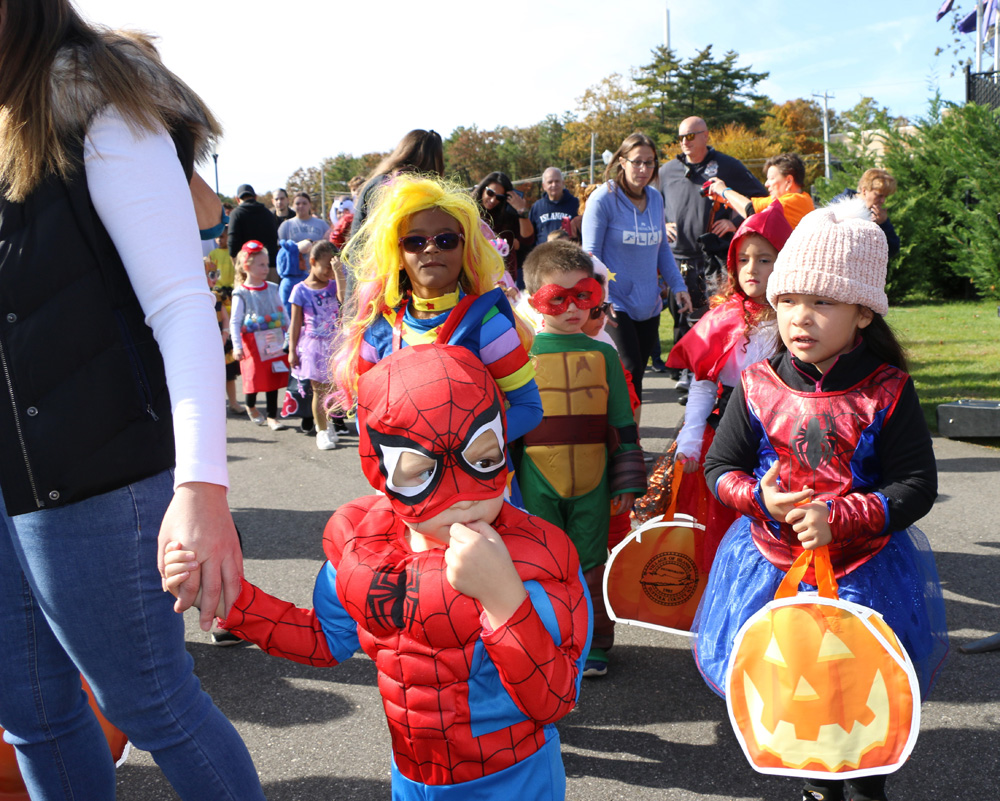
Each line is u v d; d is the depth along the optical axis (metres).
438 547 1.61
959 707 2.88
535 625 1.44
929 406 7.11
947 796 2.41
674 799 2.45
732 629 2.33
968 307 14.95
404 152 3.71
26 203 1.51
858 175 17.25
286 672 3.35
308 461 6.80
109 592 1.59
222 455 1.53
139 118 1.56
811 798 2.34
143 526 1.61
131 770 2.69
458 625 1.52
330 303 7.16
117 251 1.59
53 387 1.51
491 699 1.56
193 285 1.60
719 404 3.17
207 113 1.81
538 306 3.08
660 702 3.03
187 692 1.71
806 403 2.22
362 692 3.18
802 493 2.08
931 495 2.08
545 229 9.65
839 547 2.16
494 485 1.54
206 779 1.71
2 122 1.51
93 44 1.58
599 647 3.18
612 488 3.12
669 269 6.00
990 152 15.41
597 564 3.14
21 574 1.67
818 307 2.12
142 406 1.61
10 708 1.72
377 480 1.59
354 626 1.73
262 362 8.01
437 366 1.53
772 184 6.68
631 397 3.42
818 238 2.09
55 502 1.52
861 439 2.15
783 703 1.95
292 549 4.69
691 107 73.94
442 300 2.39
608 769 2.61
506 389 2.36
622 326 5.59
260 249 7.98
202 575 1.46
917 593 2.19
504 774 1.59
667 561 2.88
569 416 3.06
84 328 1.53
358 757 2.73
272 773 2.65
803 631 1.96
